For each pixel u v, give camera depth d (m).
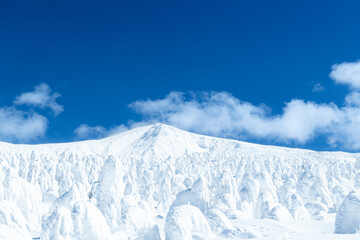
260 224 33.50
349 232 28.66
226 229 29.20
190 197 41.44
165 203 61.31
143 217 30.91
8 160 98.12
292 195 47.41
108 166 44.38
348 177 94.88
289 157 195.12
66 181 69.00
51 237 23.61
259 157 193.00
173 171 91.94
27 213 39.22
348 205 29.25
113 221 39.09
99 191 43.84
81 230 24.09
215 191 61.84
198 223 27.91
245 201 48.84
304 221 36.69
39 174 78.19
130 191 60.53
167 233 24.92
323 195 55.00
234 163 132.62
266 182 56.22
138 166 104.56
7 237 19.92
